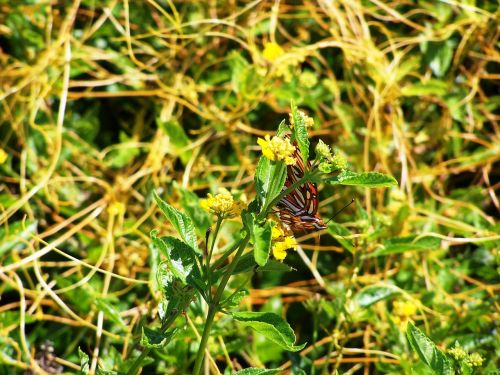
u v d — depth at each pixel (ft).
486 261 2.81
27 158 2.77
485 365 2.43
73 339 2.48
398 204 2.83
